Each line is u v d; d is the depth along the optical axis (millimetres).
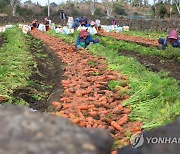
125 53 16062
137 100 6961
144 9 78062
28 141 1229
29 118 1344
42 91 9234
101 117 6191
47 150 1193
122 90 7770
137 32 34844
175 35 16422
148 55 15383
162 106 6266
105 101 7172
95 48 15188
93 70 10781
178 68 11898
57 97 7820
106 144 1318
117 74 9578
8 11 62156
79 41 16641
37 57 15477
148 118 5980
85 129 1364
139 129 5320
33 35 27078
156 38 27703
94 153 1234
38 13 64625
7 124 1286
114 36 26766
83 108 6621
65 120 1407
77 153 1202
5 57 13430
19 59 13297
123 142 4820
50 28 32438
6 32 26688
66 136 1279
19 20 48500
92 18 48031
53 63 13969
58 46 17906
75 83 8766
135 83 8148
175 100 6555
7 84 9031
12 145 1200
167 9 53500
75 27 28328
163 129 1466
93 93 8008
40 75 11414
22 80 9711
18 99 7949
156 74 9328
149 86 7223
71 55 14258
